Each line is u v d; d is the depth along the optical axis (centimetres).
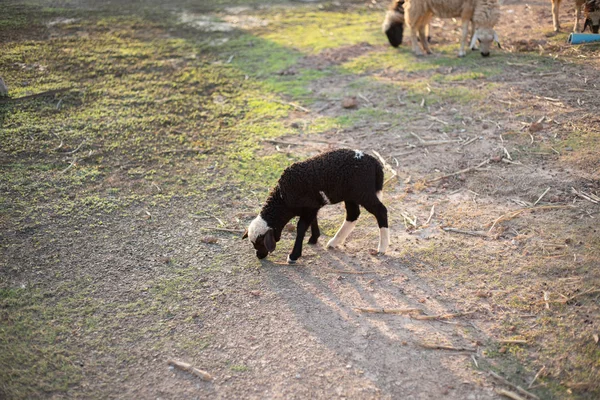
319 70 1173
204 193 780
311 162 617
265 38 1354
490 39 1135
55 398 479
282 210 629
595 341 516
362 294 596
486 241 664
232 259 656
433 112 970
